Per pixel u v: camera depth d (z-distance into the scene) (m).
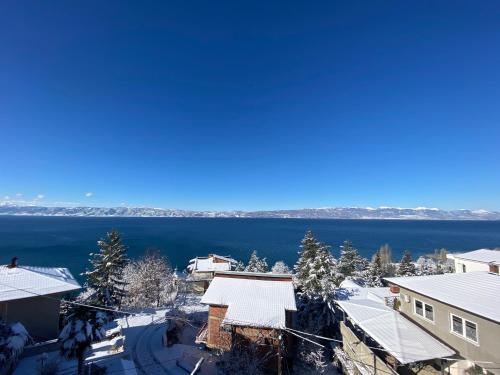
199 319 31.94
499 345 14.25
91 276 38.97
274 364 20.42
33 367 16.11
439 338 18.03
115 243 40.47
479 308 15.42
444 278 20.89
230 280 26.75
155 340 24.84
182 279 54.06
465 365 16.05
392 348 16.50
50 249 114.25
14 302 18.28
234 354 19.78
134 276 48.66
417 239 197.62
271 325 20.20
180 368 20.06
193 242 154.62
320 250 41.88
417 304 20.36
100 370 16.69
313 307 30.66
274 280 26.53
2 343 14.57
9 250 111.69
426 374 18.08
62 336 15.57
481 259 34.75
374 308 22.11
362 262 63.09
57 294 19.94
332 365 23.36
